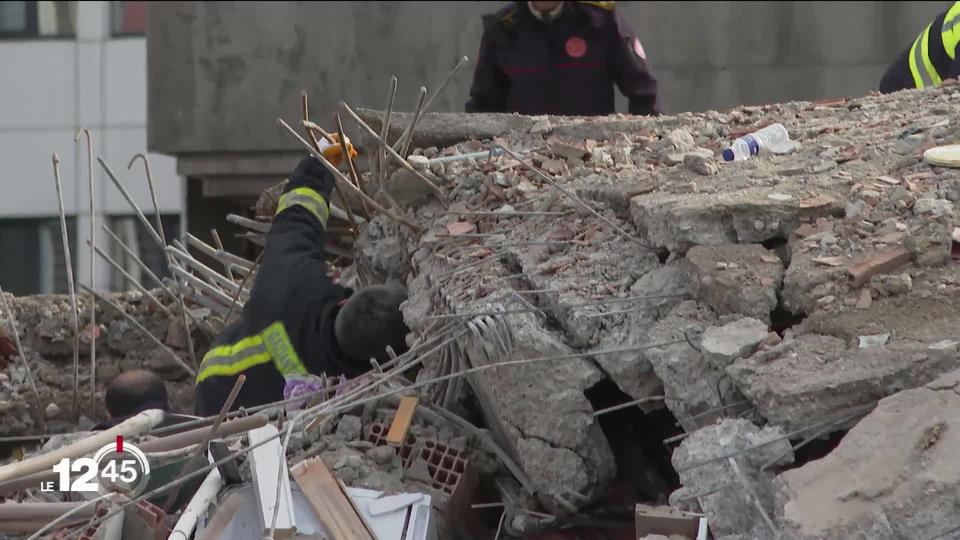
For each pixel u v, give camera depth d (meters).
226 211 37.06
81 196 51.62
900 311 10.49
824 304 10.77
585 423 11.59
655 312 11.78
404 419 12.37
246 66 34.28
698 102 33.53
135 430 11.67
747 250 11.75
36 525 10.77
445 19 33.75
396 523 10.70
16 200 51.66
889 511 8.74
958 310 10.34
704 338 10.80
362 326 13.70
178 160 35.03
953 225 11.40
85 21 52.12
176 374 20.86
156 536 10.37
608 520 12.02
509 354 11.77
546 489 11.75
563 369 11.62
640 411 12.91
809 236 11.75
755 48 33.34
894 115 15.13
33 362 20.89
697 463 10.02
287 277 14.41
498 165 15.63
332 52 34.09
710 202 12.19
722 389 10.71
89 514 10.72
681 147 15.16
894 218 11.74
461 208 15.03
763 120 16.00
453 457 12.17
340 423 12.47
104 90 52.12
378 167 16.25
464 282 13.16
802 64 33.19
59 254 51.56
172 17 34.41
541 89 19.98
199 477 10.98
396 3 33.88
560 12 19.78
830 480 9.16
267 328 14.20
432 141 16.88
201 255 36.56
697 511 10.03
